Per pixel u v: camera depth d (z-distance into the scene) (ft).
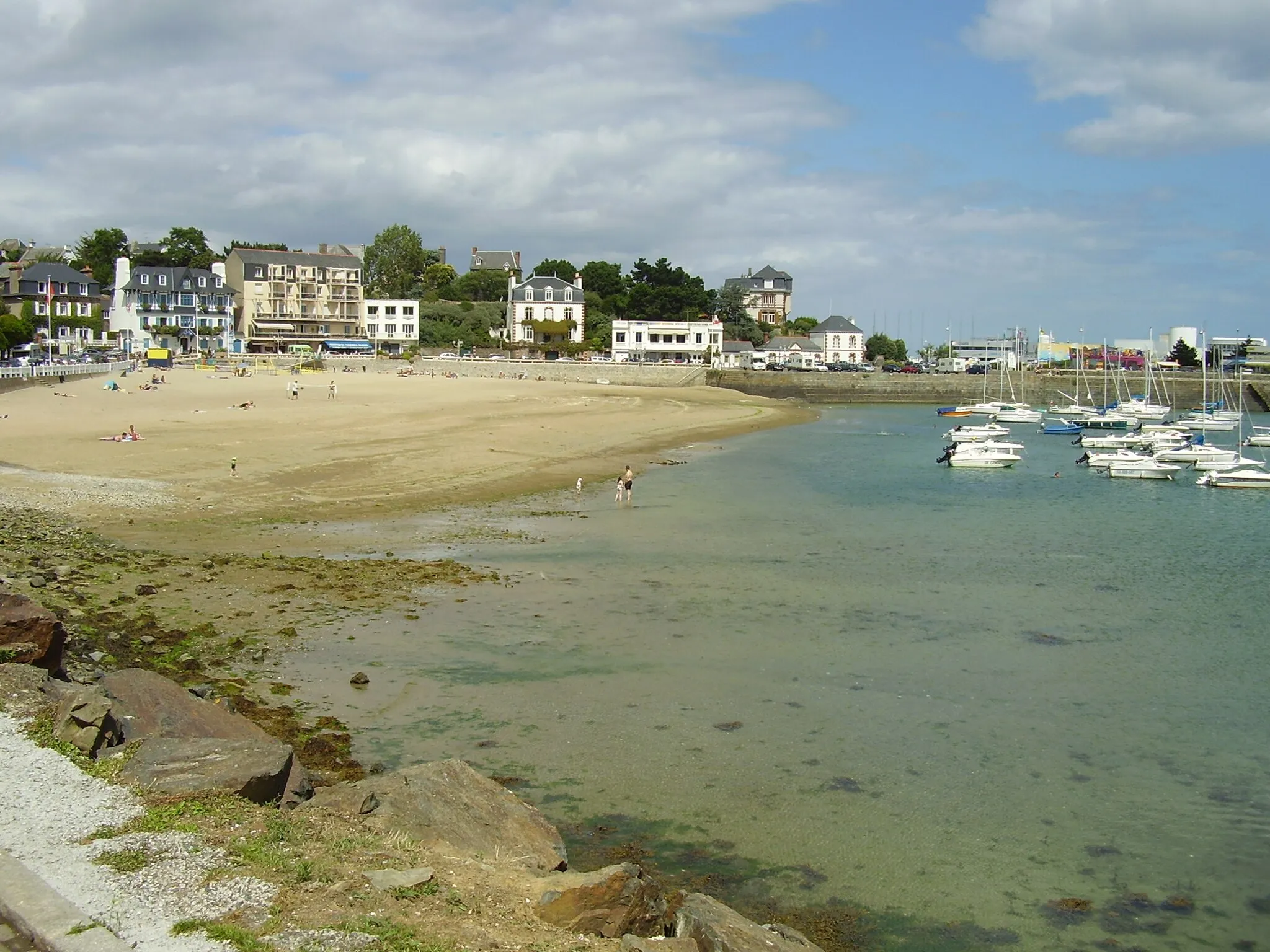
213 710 43.73
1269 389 439.63
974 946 38.68
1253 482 181.37
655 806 48.70
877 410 397.80
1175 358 598.34
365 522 120.37
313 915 25.79
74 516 110.22
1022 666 72.28
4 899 25.72
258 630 72.33
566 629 77.66
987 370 468.34
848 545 116.37
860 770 53.83
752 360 514.27
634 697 63.52
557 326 513.04
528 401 303.68
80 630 64.44
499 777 51.11
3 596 48.80
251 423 213.46
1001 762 55.47
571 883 29.76
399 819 34.68
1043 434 305.73
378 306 531.50
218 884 26.99
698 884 41.93
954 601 90.68
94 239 578.25
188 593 80.12
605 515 132.16
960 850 45.80
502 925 27.17
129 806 31.63
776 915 40.01
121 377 329.93
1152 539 126.41
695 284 545.03
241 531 109.81
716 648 74.13
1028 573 103.45
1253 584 99.66
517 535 115.96
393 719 58.08
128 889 26.50
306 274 528.22
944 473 197.26
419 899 27.68
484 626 77.46
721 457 207.31
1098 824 48.75
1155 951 38.91
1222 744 58.85
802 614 84.58
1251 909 41.96
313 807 34.53
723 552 109.50
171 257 566.36
